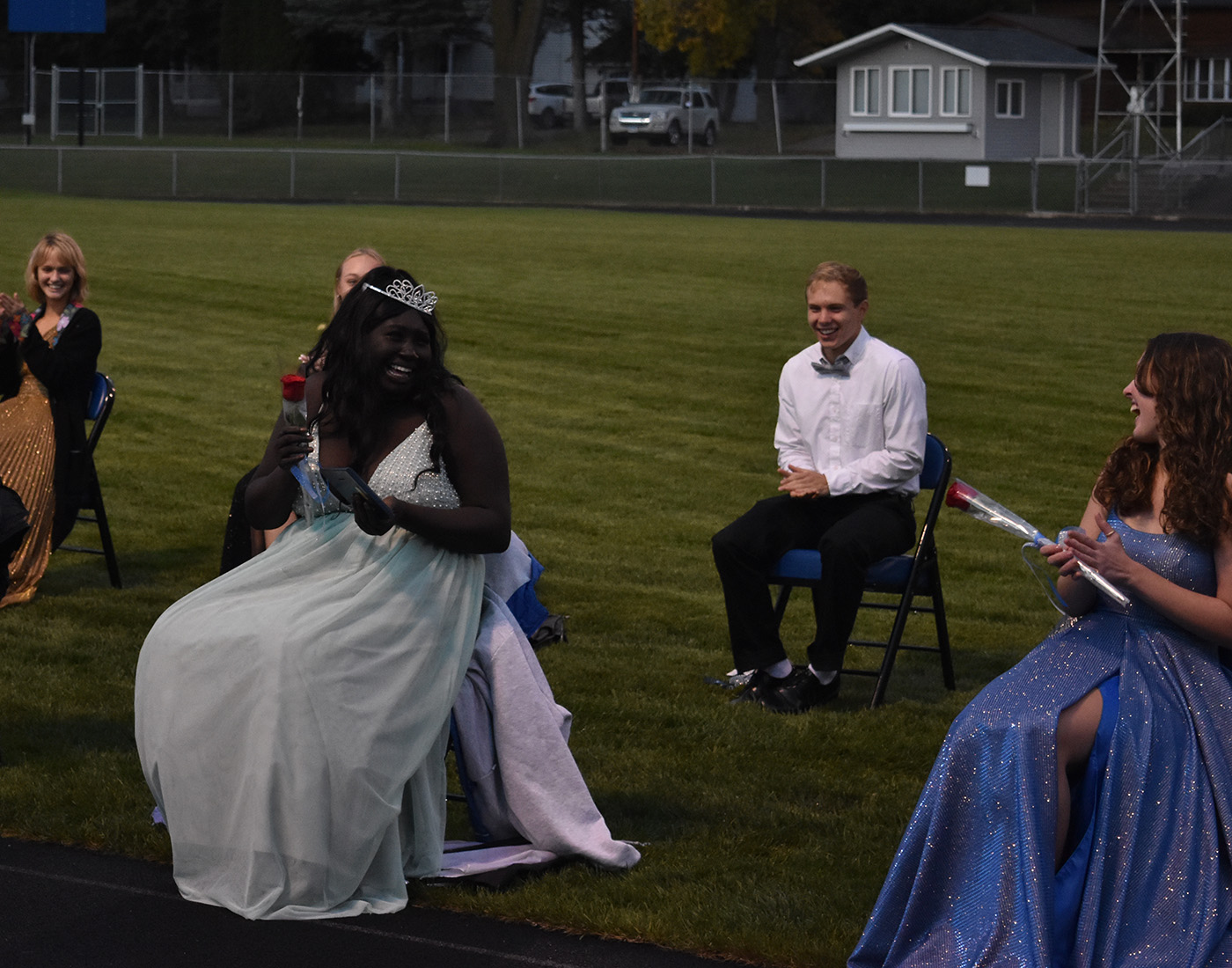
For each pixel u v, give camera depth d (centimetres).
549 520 934
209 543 862
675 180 3756
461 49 6038
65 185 3472
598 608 752
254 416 1211
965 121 4644
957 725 358
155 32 5856
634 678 633
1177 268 2236
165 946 380
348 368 423
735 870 436
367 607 406
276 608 404
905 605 614
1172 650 363
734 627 608
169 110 4784
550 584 793
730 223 3017
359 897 405
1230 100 4975
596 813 441
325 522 428
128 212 2714
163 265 1995
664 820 478
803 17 5644
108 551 764
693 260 2256
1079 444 1182
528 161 3741
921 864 353
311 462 427
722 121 5031
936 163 3653
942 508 1000
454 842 447
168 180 3550
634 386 1368
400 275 429
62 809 463
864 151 4847
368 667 401
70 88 4791
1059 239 2720
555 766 434
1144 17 4981
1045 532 941
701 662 666
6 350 700
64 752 517
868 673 620
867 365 620
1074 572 369
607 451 1130
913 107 4738
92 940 382
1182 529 364
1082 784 361
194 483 1004
